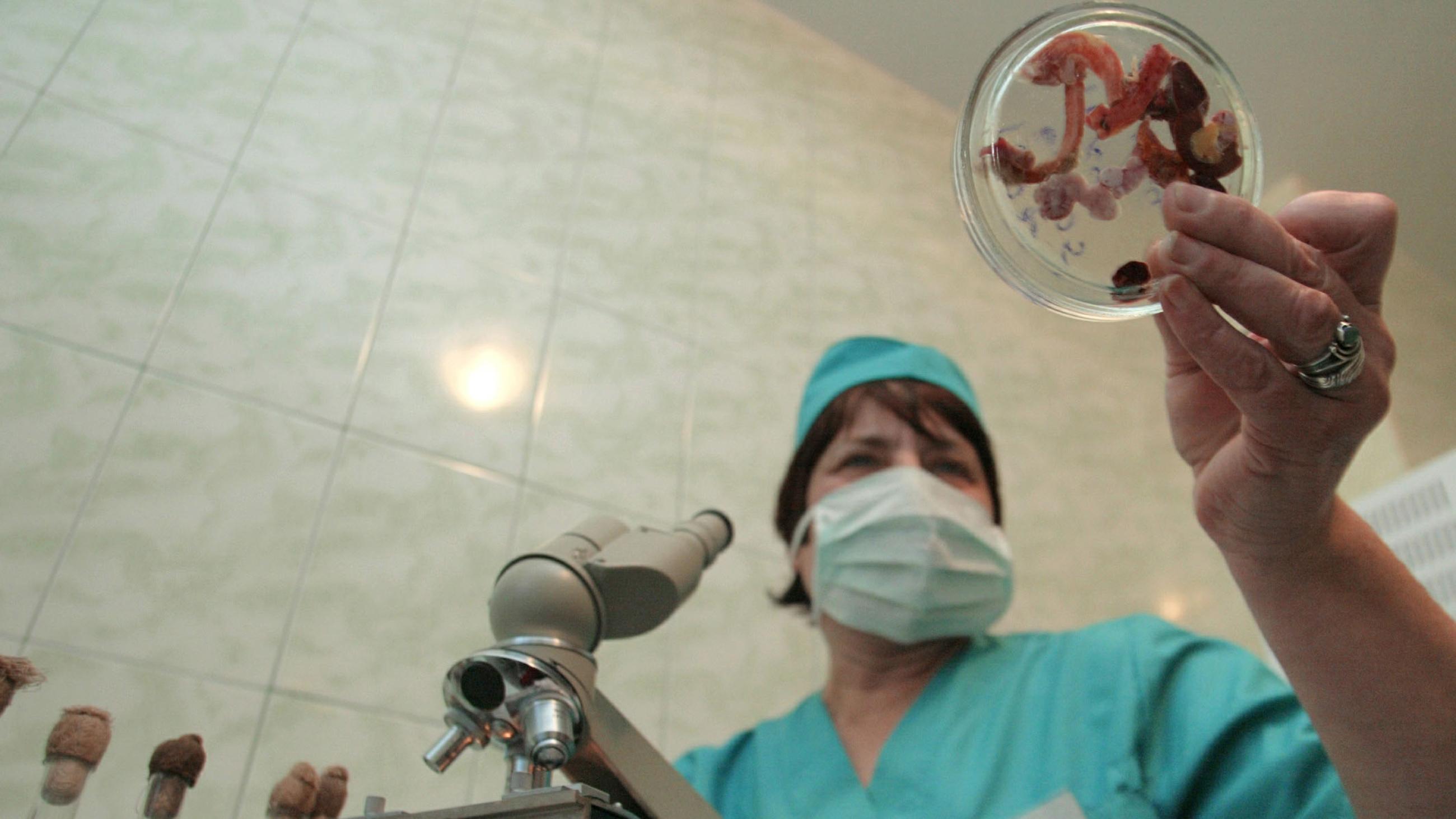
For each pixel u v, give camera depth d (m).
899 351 1.73
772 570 1.84
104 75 1.67
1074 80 0.70
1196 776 1.16
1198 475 0.76
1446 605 1.65
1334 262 0.64
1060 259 0.69
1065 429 2.47
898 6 2.74
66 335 1.44
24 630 1.23
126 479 1.38
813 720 1.47
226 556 1.40
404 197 1.86
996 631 2.01
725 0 2.66
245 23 1.87
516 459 1.71
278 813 0.77
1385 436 2.59
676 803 0.77
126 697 1.25
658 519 1.78
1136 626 1.41
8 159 1.52
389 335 1.71
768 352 2.12
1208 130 0.67
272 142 1.78
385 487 1.57
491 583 1.57
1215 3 2.51
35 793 1.15
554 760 0.70
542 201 2.02
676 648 1.67
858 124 2.69
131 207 1.58
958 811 1.22
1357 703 0.71
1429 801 0.68
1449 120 2.61
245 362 1.55
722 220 2.26
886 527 1.51
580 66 2.26
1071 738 1.27
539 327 1.86
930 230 2.63
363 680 1.40
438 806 1.37
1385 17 2.47
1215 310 0.60
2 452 1.33
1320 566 0.71
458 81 2.06
